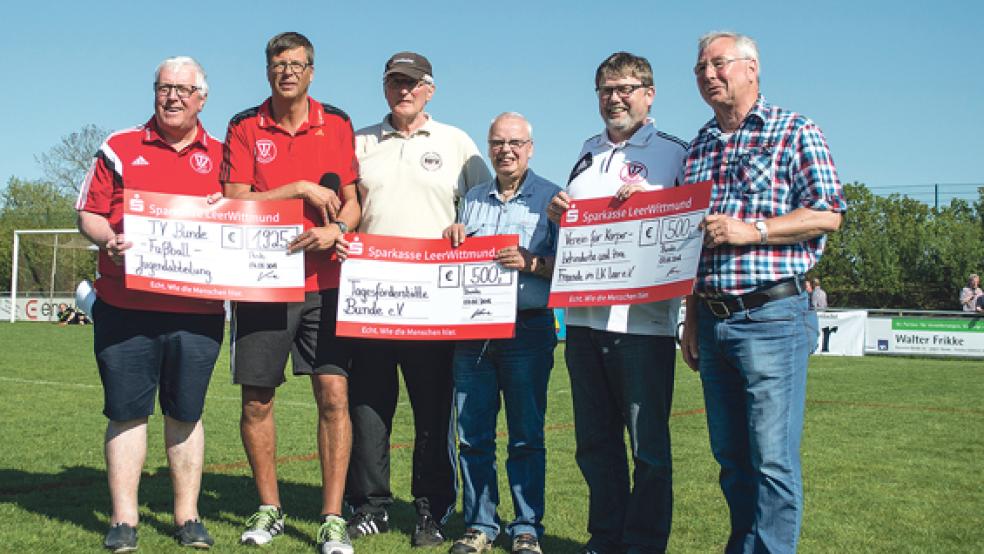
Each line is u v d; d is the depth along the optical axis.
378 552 4.90
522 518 4.89
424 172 5.43
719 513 5.93
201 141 4.99
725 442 4.31
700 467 7.53
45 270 48.59
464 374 5.04
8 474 6.75
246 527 5.08
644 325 4.61
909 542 5.29
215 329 4.91
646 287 4.42
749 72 4.16
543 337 5.02
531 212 5.06
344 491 5.45
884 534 5.46
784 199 4.06
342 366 4.97
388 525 5.50
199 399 4.86
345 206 5.21
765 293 4.03
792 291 4.05
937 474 7.36
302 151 5.07
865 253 33.66
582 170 4.92
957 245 32.31
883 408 11.81
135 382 4.73
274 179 5.04
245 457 7.77
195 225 4.75
